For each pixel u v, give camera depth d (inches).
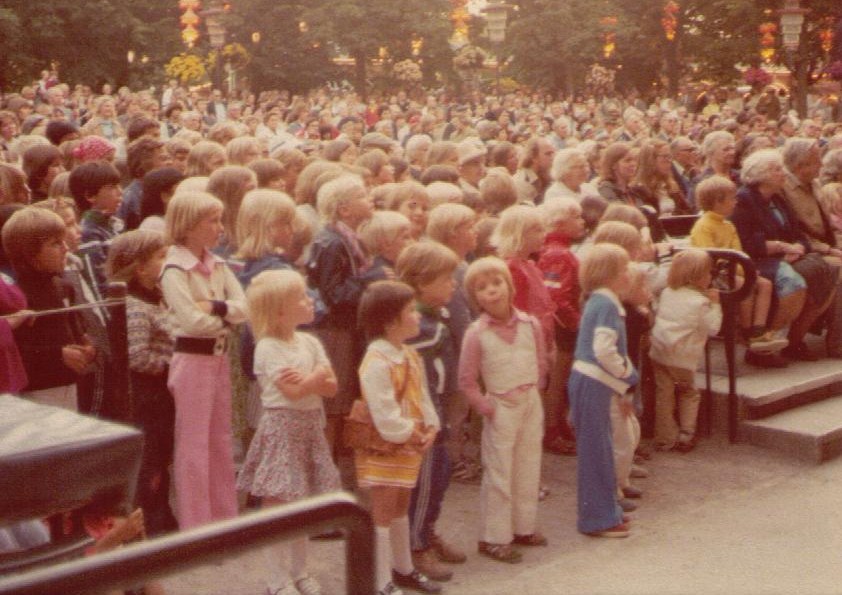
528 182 365.1
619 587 227.5
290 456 209.0
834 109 1204.5
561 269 283.7
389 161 335.3
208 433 220.1
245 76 2186.3
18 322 195.3
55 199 252.1
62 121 388.2
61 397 201.3
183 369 218.2
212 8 1246.9
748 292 308.8
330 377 208.2
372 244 244.1
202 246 220.4
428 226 257.3
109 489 130.6
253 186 253.8
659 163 371.6
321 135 707.4
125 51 1984.5
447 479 228.5
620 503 267.7
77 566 68.4
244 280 234.8
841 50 1174.3
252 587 203.3
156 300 224.1
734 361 313.7
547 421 300.0
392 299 210.5
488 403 235.8
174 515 241.4
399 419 209.5
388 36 2187.5
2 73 1830.7
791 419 317.4
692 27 1990.7
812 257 350.3
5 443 126.6
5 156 435.2
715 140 376.8
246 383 251.1
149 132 356.5
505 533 237.8
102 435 130.0
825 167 394.6
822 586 230.2
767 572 236.5
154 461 224.7
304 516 76.1
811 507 272.1
